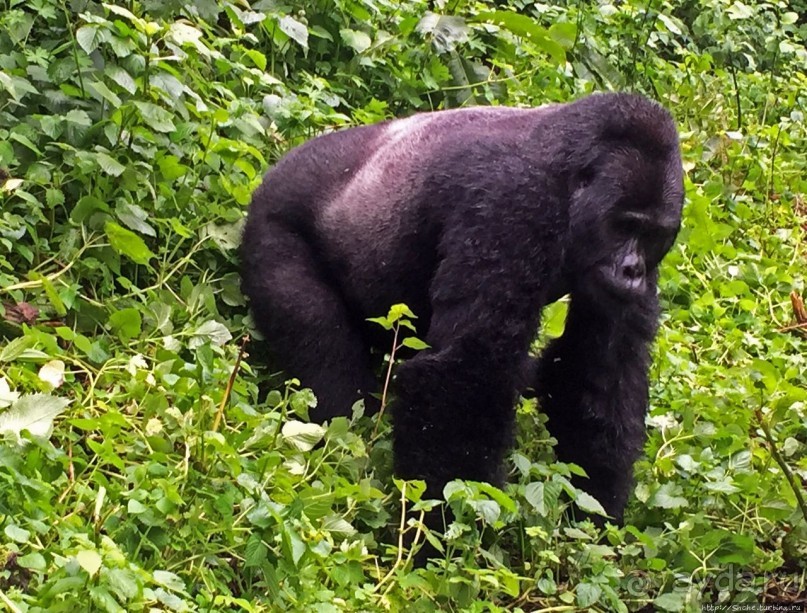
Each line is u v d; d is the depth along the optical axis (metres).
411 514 5.74
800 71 14.41
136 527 4.72
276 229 6.82
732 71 12.67
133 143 7.04
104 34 6.91
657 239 6.05
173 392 5.60
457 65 9.85
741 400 7.16
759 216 10.37
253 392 6.12
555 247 5.89
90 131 6.95
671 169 6.01
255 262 6.81
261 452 5.61
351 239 6.57
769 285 9.27
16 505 4.58
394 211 6.35
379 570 5.26
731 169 10.80
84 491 4.86
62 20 7.65
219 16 9.24
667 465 6.44
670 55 13.32
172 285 6.94
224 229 7.12
